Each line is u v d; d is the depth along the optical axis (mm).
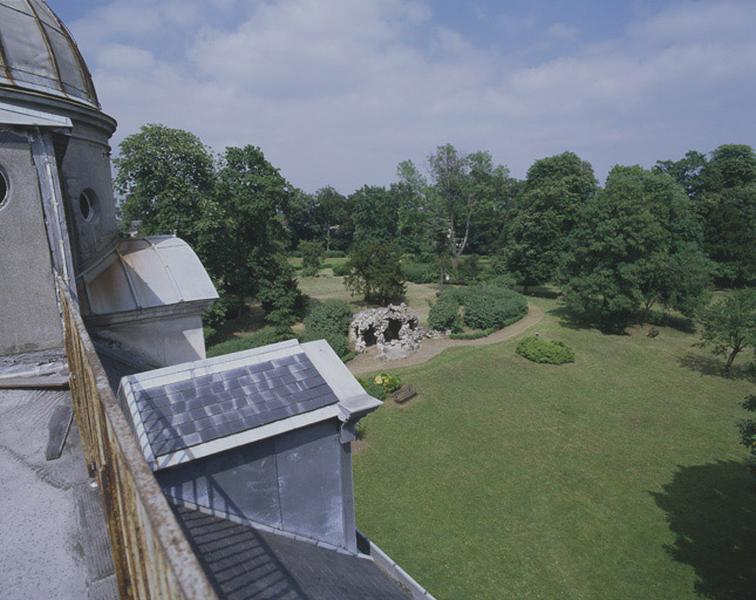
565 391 30266
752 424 17766
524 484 21047
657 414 27594
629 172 59844
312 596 5465
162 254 13094
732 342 33469
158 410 6781
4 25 9336
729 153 65500
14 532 5594
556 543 17609
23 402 8383
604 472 22016
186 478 6531
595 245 38594
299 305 46812
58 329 9570
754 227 56469
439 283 66000
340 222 109625
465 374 32219
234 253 41969
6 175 8781
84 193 11875
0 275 8953
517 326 42719
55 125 8781
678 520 18844
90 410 5016
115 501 3707
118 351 11703
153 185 35031
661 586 15742
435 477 21500
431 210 68688
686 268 40031
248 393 7457
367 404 7617
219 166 42094
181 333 12547
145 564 2674
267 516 7359
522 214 55562
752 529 18328
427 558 16797
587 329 41625
